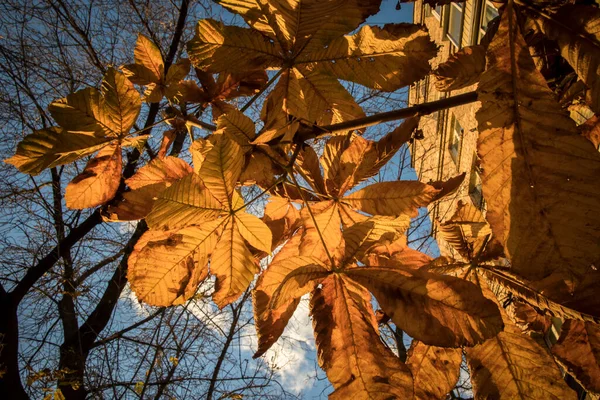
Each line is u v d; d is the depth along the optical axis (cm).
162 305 42
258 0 41
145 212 47
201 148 45
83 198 48
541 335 50
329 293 39
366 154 48
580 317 37
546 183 32
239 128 44
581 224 31
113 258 324
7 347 263
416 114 44
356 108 47
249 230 42
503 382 40
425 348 43
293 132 45
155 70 51
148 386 307
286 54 45
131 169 285
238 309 308
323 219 47
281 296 36
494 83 35
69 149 45
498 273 44
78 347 294
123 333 324
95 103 45
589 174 31
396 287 37
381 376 36
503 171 33
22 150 43
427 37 44
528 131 33
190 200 40
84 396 285
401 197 44
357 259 40
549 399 38
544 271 31
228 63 45
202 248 42
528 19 38
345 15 42
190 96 55
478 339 34
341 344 37
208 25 43
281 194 50
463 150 381
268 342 38
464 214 48
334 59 45
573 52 37
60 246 297
